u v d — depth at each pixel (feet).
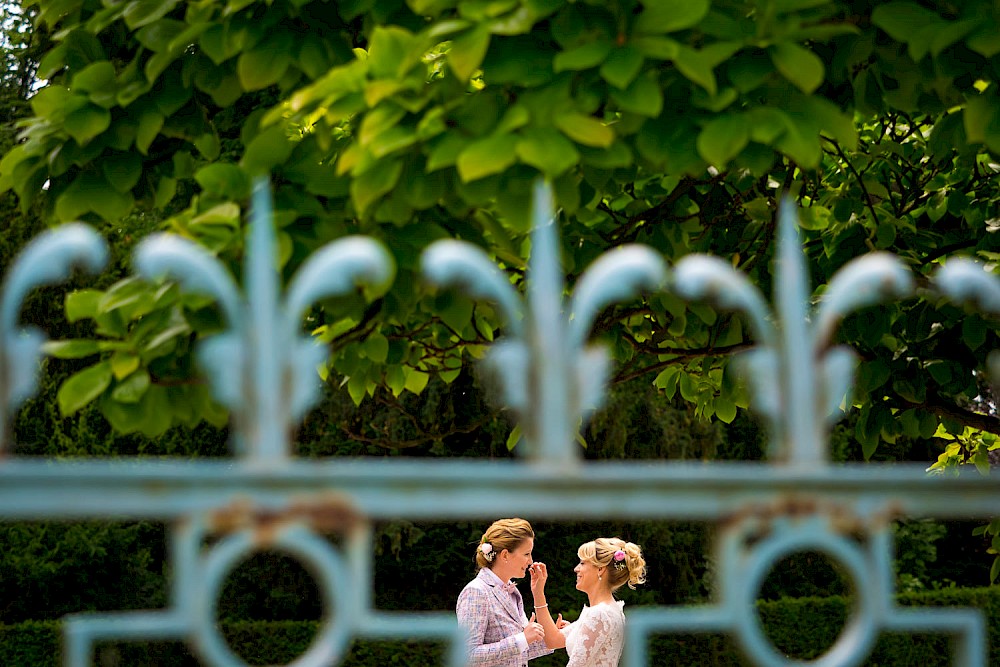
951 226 26.78
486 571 28.66
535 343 6.62
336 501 6.28
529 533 29.07
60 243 6.14
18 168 15.85
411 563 62.69
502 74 12.24
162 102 15.46
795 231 7.13
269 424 6.31
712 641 55.98
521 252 19.13
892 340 21.84
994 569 26.99
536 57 12.37
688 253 21.88
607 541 29.66
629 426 58.85
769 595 65.41
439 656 55.83
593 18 11.96
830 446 64.39
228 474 6.16
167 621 6.03
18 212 51.21
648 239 21.75
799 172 24.43
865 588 6.93
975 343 20.57
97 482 5.99
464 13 11.87
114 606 56.70
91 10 17.79
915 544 67.67
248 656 54.75
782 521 6.84
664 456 59.67
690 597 62.13
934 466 30.86
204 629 6.07
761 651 6.72
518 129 11.65
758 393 7.01
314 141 14.20
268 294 6.40
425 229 13.82
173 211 49.44
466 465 6.44
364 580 6.29
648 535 61.41
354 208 13.89
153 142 17.08
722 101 12.33
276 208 13.51
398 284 13.66
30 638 52.16
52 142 15.65
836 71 15.05
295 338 6.38
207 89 15.55
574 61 11.41
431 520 62.90
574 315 6.67
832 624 59.16
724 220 24.34
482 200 12.16
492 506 6.46
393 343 20.56
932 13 12.75
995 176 24.80
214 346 6.32
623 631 28.73
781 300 7.06
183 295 12.28
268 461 6.27
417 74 12.27
